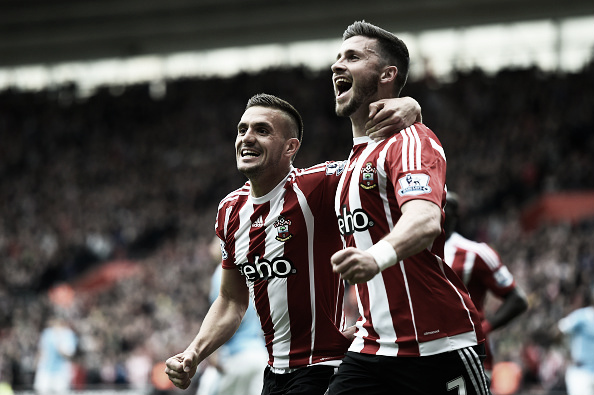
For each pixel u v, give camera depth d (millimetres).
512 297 9648
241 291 7461
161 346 29797
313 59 55062
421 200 5371
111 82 60125
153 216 43719
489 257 9578
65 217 45438
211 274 35875
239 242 7156
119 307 34375
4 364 29906
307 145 47062
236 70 57219
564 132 41594
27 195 48500
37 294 40000
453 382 5844
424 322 5801
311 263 6934
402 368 5832
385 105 6133
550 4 49094
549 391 22203
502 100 45719
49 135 54094
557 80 46219
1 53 60625
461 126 44750
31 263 41688
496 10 50312
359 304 6207
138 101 55469
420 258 5840
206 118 52281
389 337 5895
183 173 47719
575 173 37625
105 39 58000
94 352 30281
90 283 39375
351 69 6258
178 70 58500
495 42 51281
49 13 56656
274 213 6957
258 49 56406
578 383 15758
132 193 46562
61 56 60094
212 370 14227
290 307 6980
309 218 6895
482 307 9820
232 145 49375
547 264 29438
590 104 43250
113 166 49875
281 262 6938
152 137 51844
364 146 6301
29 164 51781
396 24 52219
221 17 54656
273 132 6883
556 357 22531
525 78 47250
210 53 57594
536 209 35500
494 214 36062
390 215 5922
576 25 49406
